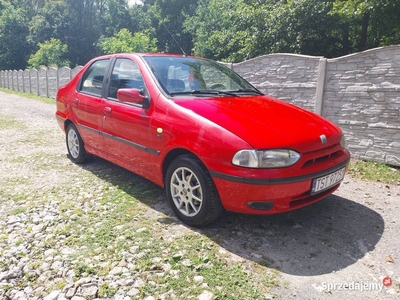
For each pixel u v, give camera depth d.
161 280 2.43
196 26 35.94
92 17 48.94
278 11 13.82
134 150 3.80
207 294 2.29
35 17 44.62
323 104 5.72
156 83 3.58
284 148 2.75
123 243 2.91
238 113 3.13
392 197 4.00
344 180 4.59
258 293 2.30
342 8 10.73
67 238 3.02
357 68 5.23
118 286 2.38
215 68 4.32
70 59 44.88
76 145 5.21
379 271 2.57
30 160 5.49
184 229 3.17
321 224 3.31
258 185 2.68
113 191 4.11
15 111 12.30
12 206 3.71
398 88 4.82
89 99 4.59
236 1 22.41
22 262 2.68
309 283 2.42
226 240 2.98
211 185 2.96
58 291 2.34
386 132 5.05
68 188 4.23
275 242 2.96
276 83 6.42
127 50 32.94
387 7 10.40
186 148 3.07
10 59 43.84
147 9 47.78
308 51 14.27
